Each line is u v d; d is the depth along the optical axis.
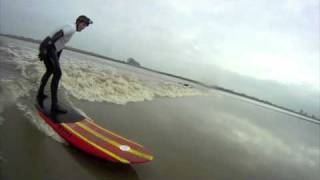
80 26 2.98
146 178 2.63
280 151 5.63
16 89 4.15
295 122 15.14
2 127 2.79
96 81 6.38
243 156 4.38
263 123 9.41
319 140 9.38
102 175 2.43
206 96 13.59
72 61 8.60
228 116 8.38
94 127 3.00
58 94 4.66
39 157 2.42
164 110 6.18
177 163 3.22
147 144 3.57
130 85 7.56
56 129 2.85
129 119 4.48
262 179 3.60
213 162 3.64
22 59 6.47
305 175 4.42
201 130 5.28
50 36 2.90
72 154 2.66
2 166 2.12
